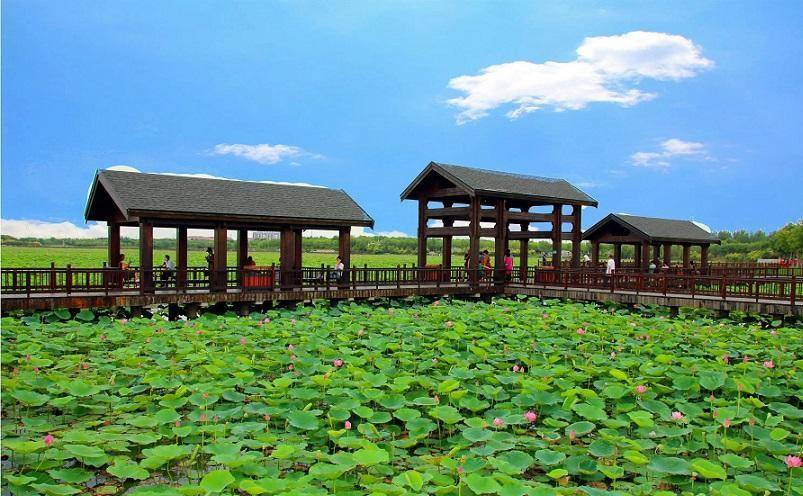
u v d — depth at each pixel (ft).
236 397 21.27
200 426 18.83
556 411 20.33
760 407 21.57
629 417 20.27
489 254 76.69
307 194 65.21
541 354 30.83
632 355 30.99
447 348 30.63
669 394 23.80
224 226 54.08
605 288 64.75
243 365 25.71
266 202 58.70
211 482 12.89
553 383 24.02
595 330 37.78
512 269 74.33
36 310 44.27
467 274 69.46
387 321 40.09
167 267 58.23
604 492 13.61
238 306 53.52
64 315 43.96
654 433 18.20
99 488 15.56
